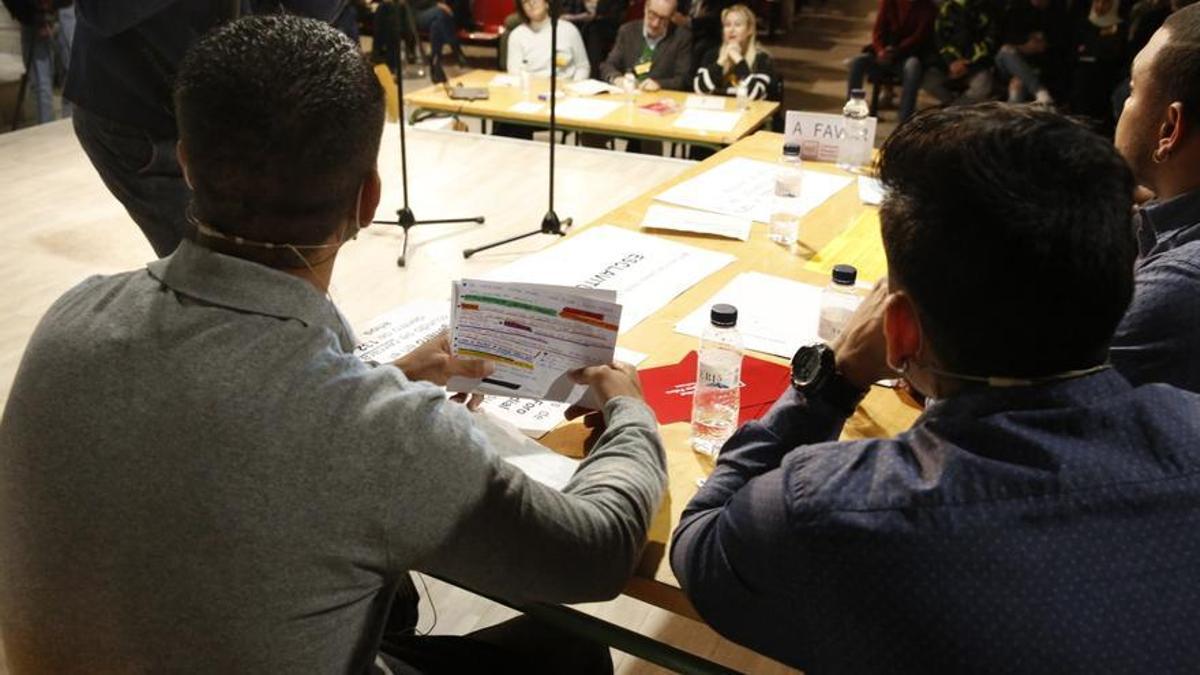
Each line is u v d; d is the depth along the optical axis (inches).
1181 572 28.6
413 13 247.3
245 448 32.4
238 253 35.7
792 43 344.5
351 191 36.4
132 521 32.8
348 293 125.3
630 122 169.8
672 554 38.9
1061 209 28.9
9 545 34.8
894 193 31.6
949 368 31.8
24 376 34.8
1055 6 220.2
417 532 33.9
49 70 211.5
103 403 33.2
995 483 29.1
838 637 30.2
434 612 85.7
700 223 81.6
